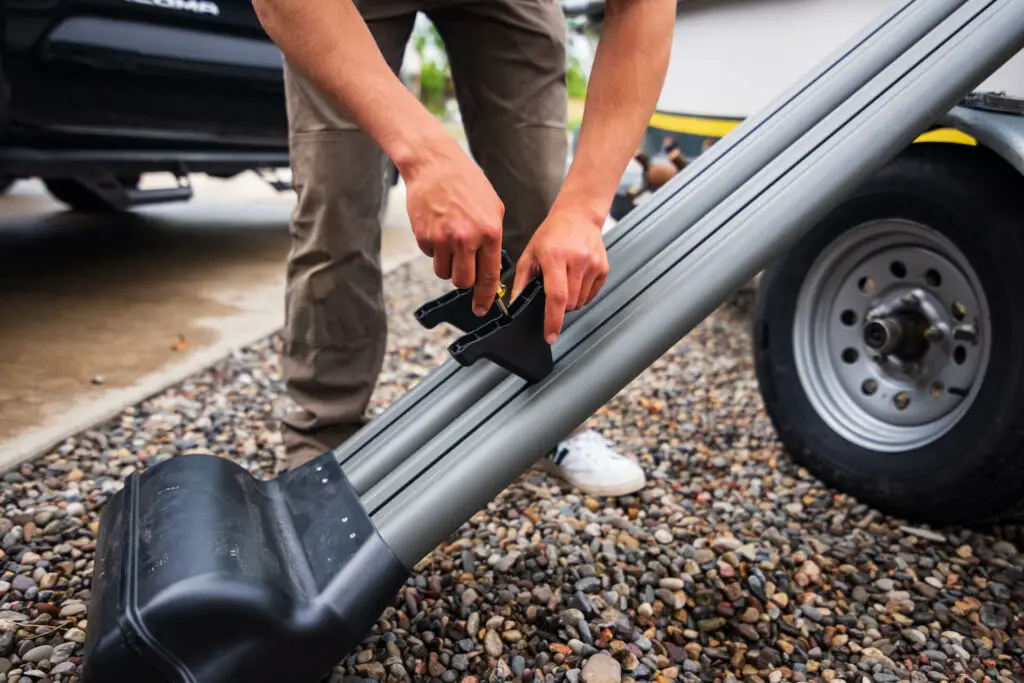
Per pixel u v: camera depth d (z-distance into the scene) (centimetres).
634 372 99
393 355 245
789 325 163
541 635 112
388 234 430
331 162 125
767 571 131
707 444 185
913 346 147
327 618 85
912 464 142
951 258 139
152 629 77
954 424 136
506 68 130
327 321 135
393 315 288
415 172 79
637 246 111
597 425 196
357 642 88
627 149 93
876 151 107
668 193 120
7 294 261
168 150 293
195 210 461
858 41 126
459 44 132
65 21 227
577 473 154
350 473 106
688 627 117
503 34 127
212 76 272
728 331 282
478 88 133
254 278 306
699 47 233
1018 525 147
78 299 262
